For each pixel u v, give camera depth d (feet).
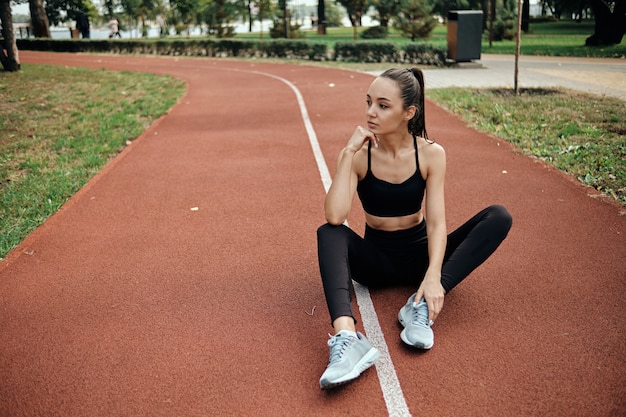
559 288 12.89
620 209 17.60
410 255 11.96
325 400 9.45
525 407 9.00
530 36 110.93
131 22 172.86
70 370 10.66
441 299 10.48
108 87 52.65
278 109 39.96
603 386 9.42
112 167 25.26
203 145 29.14
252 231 17.37
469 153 25.63
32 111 39.01
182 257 15.62
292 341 11.27
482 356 10.41
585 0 107.14
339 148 27.55
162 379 10.25
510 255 14.75
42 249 16.49
